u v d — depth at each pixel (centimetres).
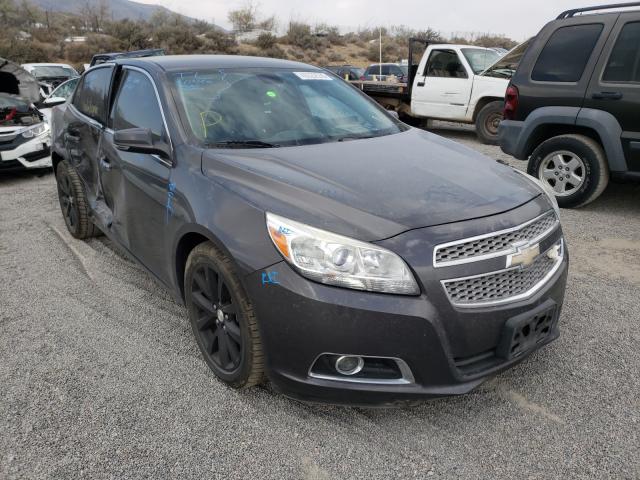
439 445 245
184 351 323
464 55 1120
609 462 233
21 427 260
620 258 460
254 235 247
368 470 231
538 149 606
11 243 519
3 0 4409
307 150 314
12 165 791
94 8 4838
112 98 418
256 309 244
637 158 544
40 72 1803
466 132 1280
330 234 232
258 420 262
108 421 263
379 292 227
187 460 238
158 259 334
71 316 370
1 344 335
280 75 390
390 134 366
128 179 357
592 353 315
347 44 4728
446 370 233
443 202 252
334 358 235
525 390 283
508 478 226
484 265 237
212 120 330
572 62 578
